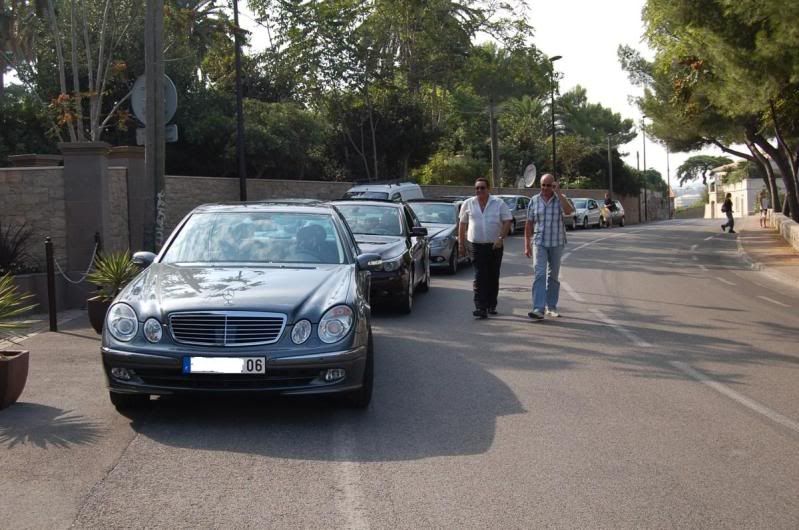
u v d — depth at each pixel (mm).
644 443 6012
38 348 9375
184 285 6715
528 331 10852
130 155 16969
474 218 11703
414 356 9141
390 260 11875
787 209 40125
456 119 57000
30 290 12250
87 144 13172
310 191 29734
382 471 5336
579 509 4723
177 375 6184
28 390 7344
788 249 26328
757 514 4691
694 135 38594
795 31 15133
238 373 6113
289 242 7844
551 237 11742
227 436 6055
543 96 70938
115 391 6320
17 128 30375
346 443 5922
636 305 13727
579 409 6949
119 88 32656
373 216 13703
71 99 27109
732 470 5445
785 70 17188
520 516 4605
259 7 33344
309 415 6648
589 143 76250
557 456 5684
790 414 6883
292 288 6637
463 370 8438
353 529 4410
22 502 4738
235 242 7824
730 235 37031
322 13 33688
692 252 26938
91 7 31359
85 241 13266
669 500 4887
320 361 6207
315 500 4816
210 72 36438
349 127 36312
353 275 7215
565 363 8852
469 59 40094
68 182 13250
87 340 9914
